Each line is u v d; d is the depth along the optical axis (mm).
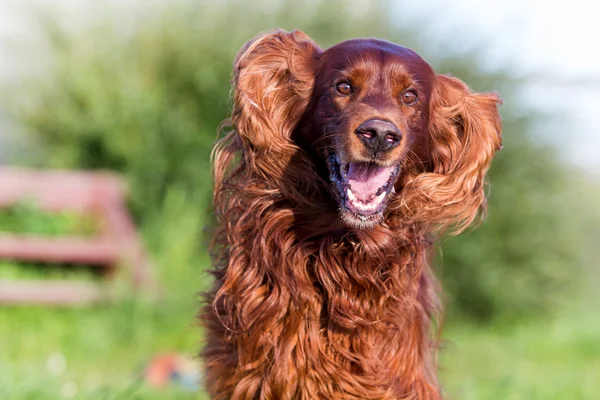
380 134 4191
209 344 4645
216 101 13094
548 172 13109
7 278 10773
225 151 4715
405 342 4523
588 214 13977
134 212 12844
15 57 14070
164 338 9922
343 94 4449
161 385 7605
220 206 4699
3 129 14227
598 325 12898
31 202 11570
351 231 4484
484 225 12812
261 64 4617
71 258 10711
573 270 13469
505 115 12789
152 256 11961
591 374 9641
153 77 13547
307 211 4516
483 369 9727
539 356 11055
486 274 12789
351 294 4484
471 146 4750
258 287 4441
